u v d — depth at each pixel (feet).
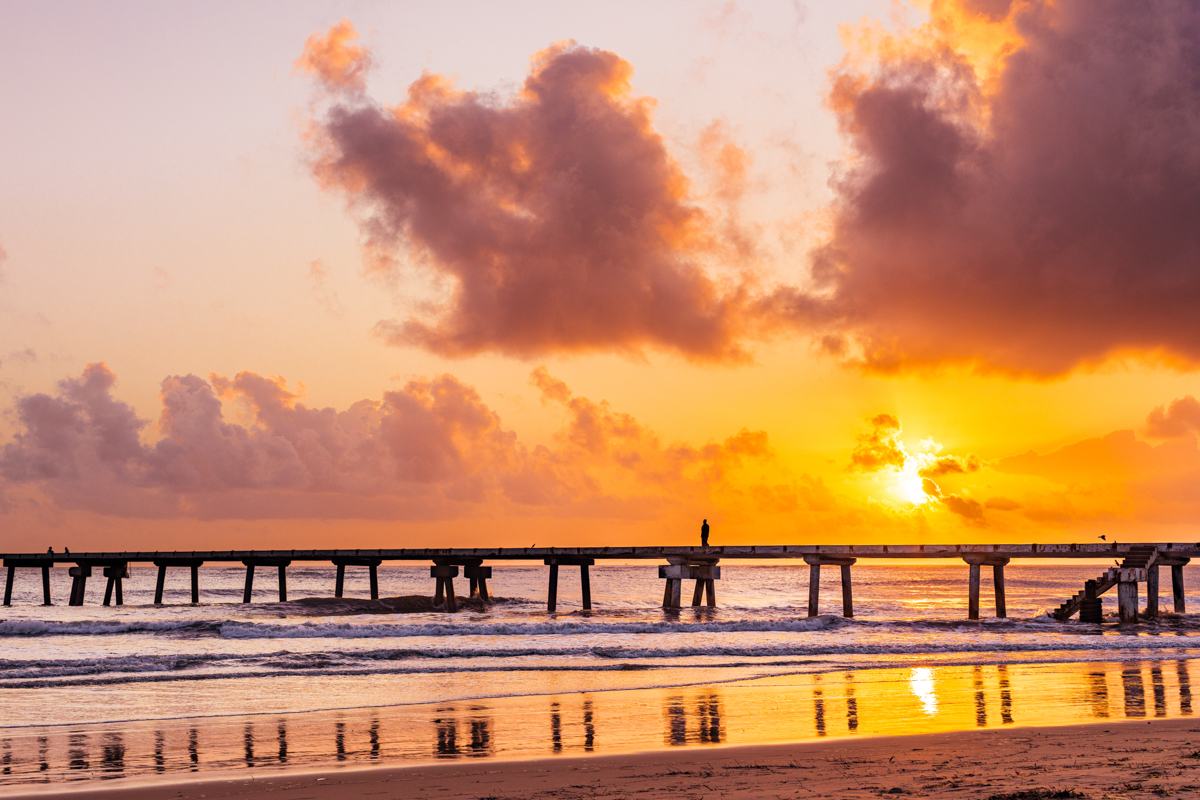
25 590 357.00
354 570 650.02
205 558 213.05
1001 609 151.64
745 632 128.47
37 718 63.31
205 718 62.75
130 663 91.71
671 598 172.04
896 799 37.22
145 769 46.88
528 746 52.24
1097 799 36.37
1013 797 36.86
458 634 126.00
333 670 88.74
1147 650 106.73
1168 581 430.20
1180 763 43.68
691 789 40.06
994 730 54.54
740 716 62.39
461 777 43.55
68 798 40.75
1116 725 55.77
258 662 94.12
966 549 152.35
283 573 209.97
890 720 60.13
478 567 195.93
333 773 44.83
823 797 38.04
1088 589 144.77
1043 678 81.82
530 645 109.91
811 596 159.84
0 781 44.29
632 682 81.00
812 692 74.02
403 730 57.77
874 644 110.73
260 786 42.39
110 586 219.61
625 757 47.80
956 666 91.76
